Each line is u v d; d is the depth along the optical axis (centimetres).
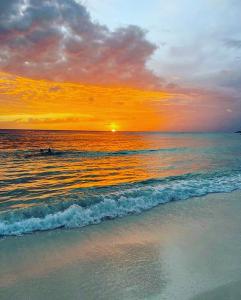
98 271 523
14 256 580
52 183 1398
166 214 896
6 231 707
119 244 654
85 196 1105
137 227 772
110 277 501
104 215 864
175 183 1410
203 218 861
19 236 688
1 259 564
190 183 1409
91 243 658
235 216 887
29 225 746
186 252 611
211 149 3975
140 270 527
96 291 455
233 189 1281
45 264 550
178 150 3688
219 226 789
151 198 1052
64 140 5881
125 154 3058
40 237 687
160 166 2108
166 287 466
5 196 1110
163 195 1100
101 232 730
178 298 432
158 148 4016
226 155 3058
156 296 439
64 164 2162
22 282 481
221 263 558
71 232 725
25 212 834
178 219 848
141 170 1895
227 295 441
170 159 2611
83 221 804
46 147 3766
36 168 1930
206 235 716
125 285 474
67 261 564
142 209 941
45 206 892
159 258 580
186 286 468
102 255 593
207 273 514
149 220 834
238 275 509
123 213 894
